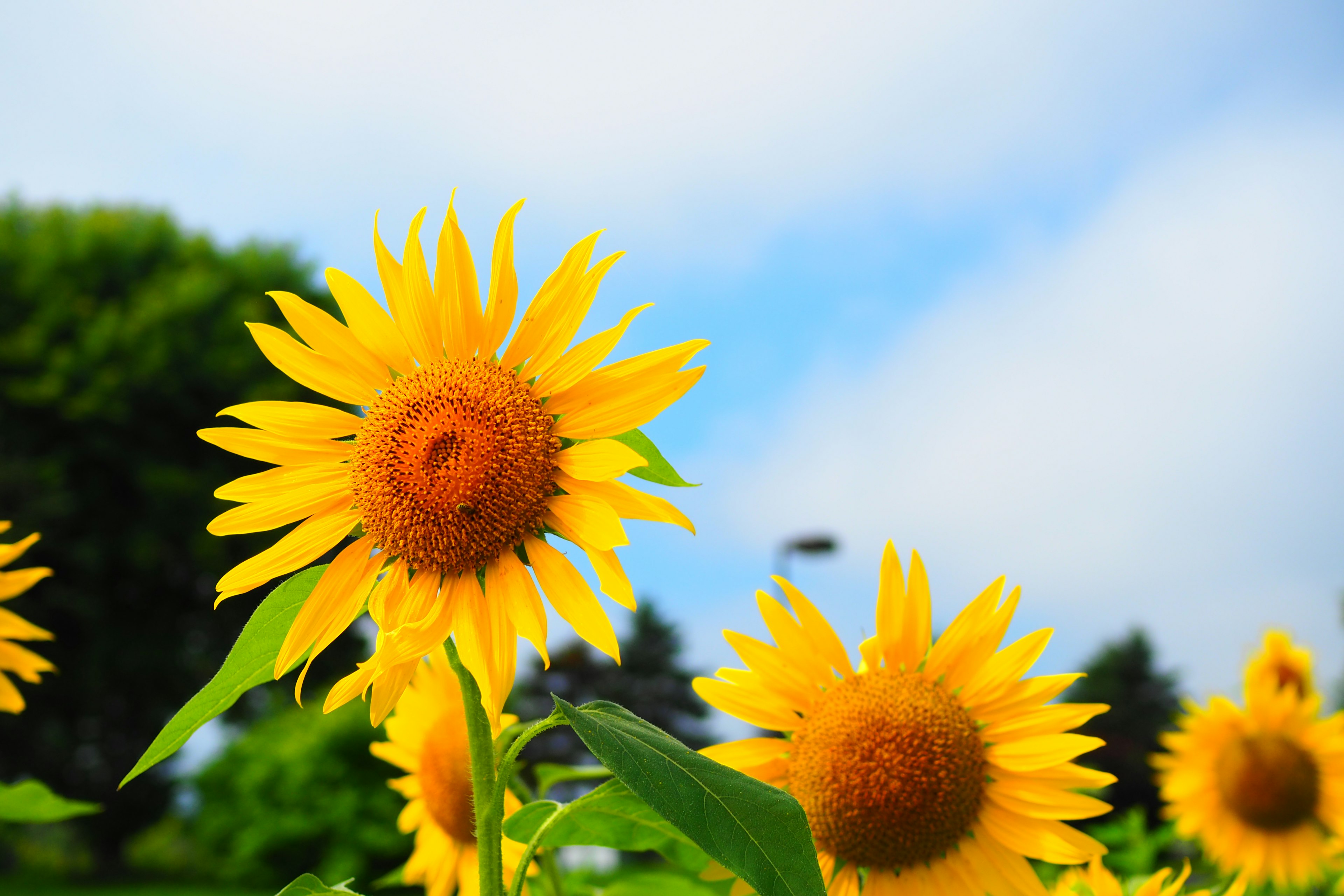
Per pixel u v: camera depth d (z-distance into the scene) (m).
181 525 6.62
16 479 6.09
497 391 0.65
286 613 0.66
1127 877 1.09
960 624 0.77
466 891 0.92
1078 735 0.74
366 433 0.67
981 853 0.74
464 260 0.67
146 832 7.28
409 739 0.96
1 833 6.70
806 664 0.78
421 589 0.65
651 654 11.11
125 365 6.56
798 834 0.56
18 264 7.23
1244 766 1.20
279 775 3.67
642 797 0.56
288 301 0.68
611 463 0.63
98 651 6.54
